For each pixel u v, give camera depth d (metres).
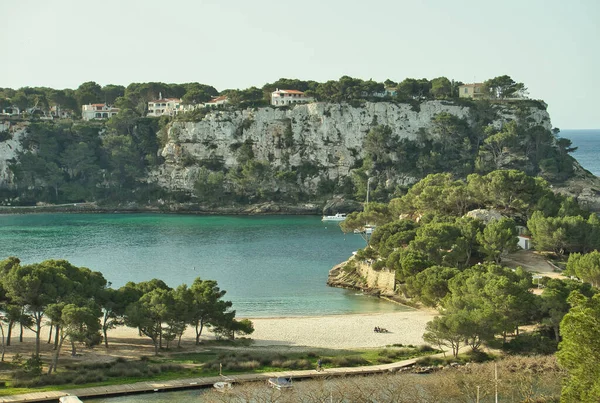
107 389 102.50
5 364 110.88
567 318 83.69
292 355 121.19
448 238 174.88
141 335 133.62
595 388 78.06
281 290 180.25
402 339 133.75
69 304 109.06
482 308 123.06
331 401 96.25
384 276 178.00
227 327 130.00
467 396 100.81
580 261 151.12
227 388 101.38
